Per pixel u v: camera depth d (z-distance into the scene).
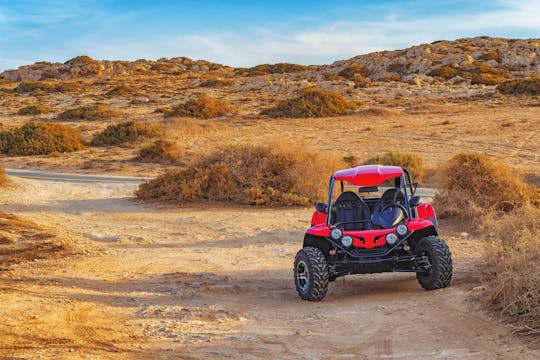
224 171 23.77
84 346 6.75
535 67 99.75
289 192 22.52
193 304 9.16
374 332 7.08
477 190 17.16
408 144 39.34
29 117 67.81
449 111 56.50
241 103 74.25
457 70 95.56
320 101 59.28
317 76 107.69
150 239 16.55
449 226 16.08
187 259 13.61
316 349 6.57
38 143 43.00
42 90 102.31
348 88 83.44
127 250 14.97
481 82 84.56
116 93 90.62
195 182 23.70
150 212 21.84
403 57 106.81
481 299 7.63
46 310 8.52
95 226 18.86
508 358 5.64
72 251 14.38
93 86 110.62
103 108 68.69
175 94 88.81
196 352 6.50
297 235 16.44
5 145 43.81
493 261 9.72
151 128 47.50
